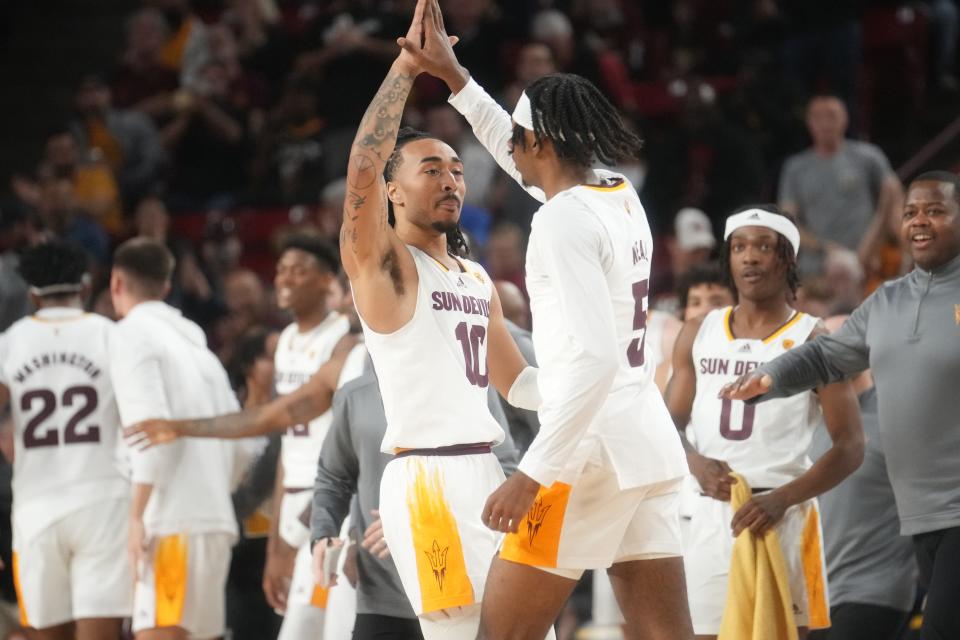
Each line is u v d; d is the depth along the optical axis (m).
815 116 20.03
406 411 8.02
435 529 7.91
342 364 11.05
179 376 12.22
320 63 24.48
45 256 12.41
